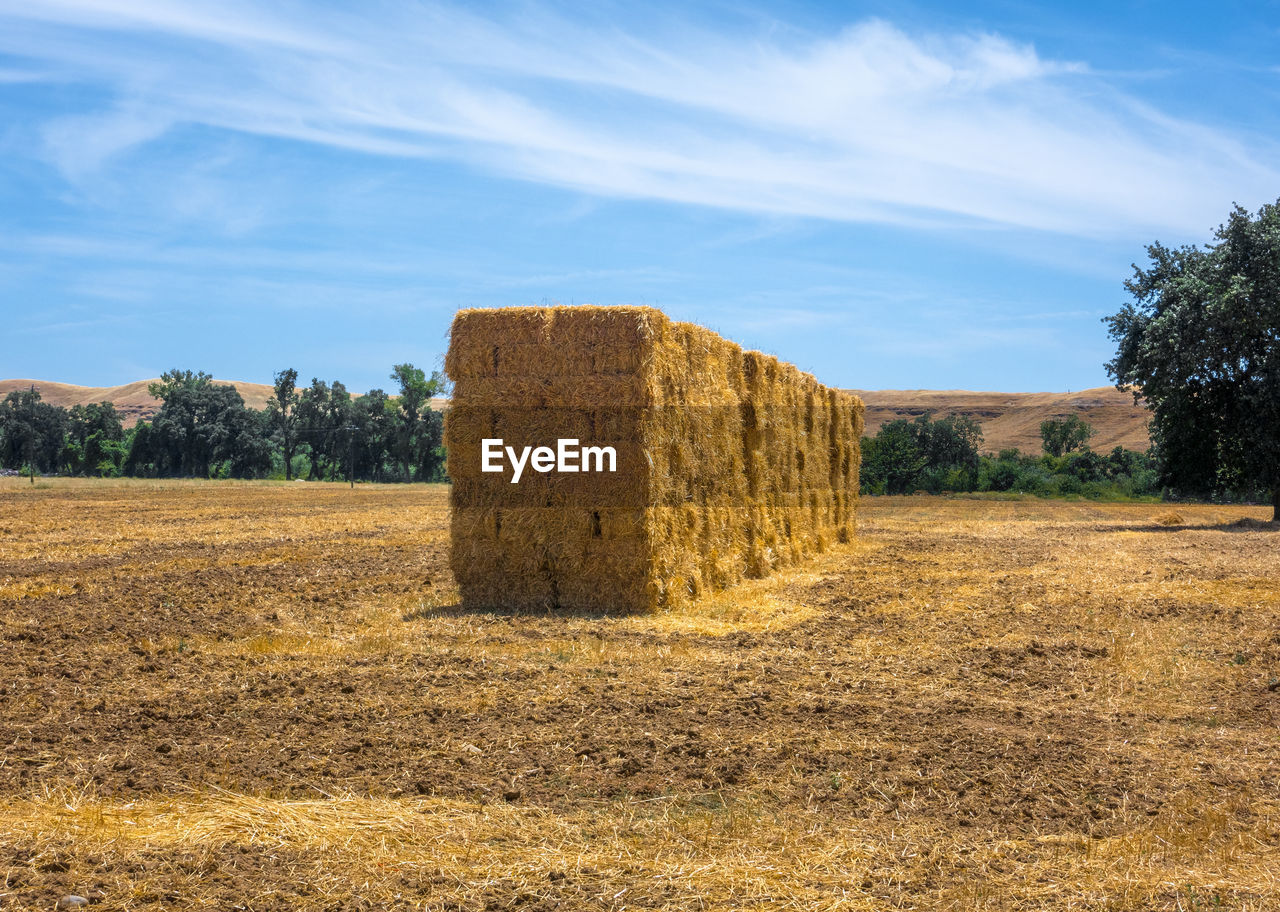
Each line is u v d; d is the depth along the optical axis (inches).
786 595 573.9
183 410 3841.0
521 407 494.0
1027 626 462.0
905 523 1331.2
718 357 581.3
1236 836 208.8
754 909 174.4
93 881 180.9
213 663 362.9
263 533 964.6
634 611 485.4
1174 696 328.2
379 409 4020.7
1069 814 221.8
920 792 233.1
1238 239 1270.9
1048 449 3885.3
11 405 3964.1
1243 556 816.9
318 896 177.0
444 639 410.0
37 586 565.9
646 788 233.1
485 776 240.5
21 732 273.7
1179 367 1272.1
